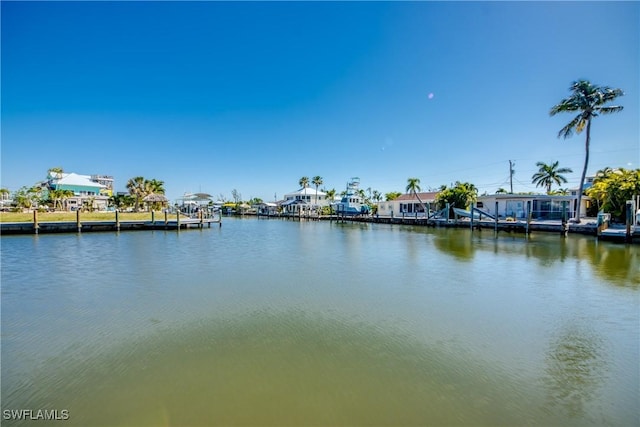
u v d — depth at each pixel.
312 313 8.09
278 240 24.66
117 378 5.14
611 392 4.74
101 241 22.98
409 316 7.84
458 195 36.28
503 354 5.92
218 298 9.32
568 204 32.94
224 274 12.45
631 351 6.00
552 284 10.66
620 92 25.61
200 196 56.09
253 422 4.14
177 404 4.50
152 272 12.79
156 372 5.30
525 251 17.39
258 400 4.58
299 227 40.12
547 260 14.71
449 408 4.39
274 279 11.60
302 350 6.08
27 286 10.55
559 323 7.34
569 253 16.45
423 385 4.93
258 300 9.13
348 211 55.44
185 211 55.19
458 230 30.94
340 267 13.82
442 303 8.80
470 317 7.75
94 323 7.42
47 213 33.50
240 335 6.77
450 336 6.69
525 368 5.42
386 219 43.69
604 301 8.85
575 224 25.55
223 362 5.64
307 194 75.50
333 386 4.91
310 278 11.77
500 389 4.82
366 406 4.45
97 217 34.16
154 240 24.08
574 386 4.89
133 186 51.75
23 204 41.09
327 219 56.25
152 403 4.52
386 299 9.19
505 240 22.36
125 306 8.60
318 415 4.27
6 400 4.59
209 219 40.22
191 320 7.61
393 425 4.08
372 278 11.72
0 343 6.37
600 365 5.51
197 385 4.95
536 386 4.90
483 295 9.52
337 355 5.89
